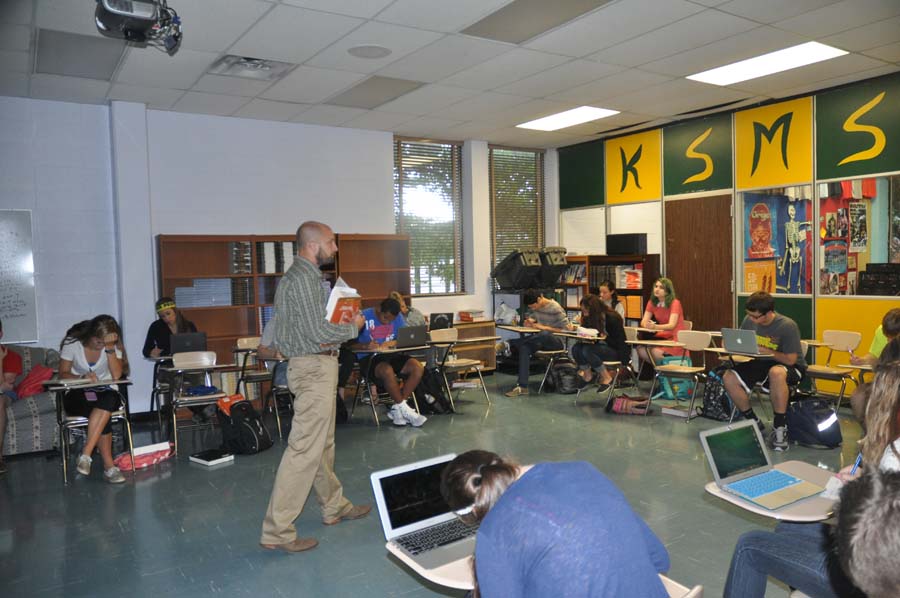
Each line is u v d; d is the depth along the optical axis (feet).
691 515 12.26
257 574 10.41
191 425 20.79
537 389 25.20
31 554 11.29
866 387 7.49
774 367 16.70
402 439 18.25
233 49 16.22
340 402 20.40
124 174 21.16
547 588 4.30
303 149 24.94
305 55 16.81
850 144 20.67
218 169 23.29
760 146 23.17
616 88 20.70
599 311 23.61
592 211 31.19
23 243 20.44
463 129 26.55
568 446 17.02
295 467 11.11
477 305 29.25
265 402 21.42
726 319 24.70
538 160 31.63
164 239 21.33
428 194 28.43
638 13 14.46
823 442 16.03
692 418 19.85
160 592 9.87
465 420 20.30
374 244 26.55
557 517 4.48
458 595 9.59
